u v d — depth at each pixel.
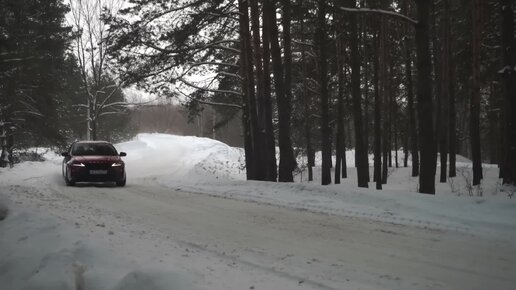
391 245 7.29
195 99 19.73
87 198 12.96
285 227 8.74
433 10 24.34
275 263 6.22
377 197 11.09
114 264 5.78
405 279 5.57
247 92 19.77
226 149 40.06
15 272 5.98
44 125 29.09
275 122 34.50
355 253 6.79
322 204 11.16
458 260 6.41
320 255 6.68
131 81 18.14
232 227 8.75
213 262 6.17
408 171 29.30
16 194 12.95
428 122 12.70
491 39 23.17
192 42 18.36
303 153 34.59
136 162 32.19
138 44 17.59
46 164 27.05
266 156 19.36
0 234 7.95
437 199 10.42
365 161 18.67
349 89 26.88
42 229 7.72
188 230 8.44
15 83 25.41
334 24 17.89
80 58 36.03
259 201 12.21
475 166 20.06
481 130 37.62
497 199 9.80
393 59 27.06
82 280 5.32
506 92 14.97
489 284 5.40
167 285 4.76
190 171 21.59
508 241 7.46
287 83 19.06
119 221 9.17
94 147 17.64
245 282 5.31
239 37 19.70
